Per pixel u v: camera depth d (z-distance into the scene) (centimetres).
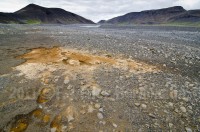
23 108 505
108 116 495
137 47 1300
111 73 745
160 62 980
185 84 706
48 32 2373
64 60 856
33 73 697
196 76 822
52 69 736
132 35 2522
